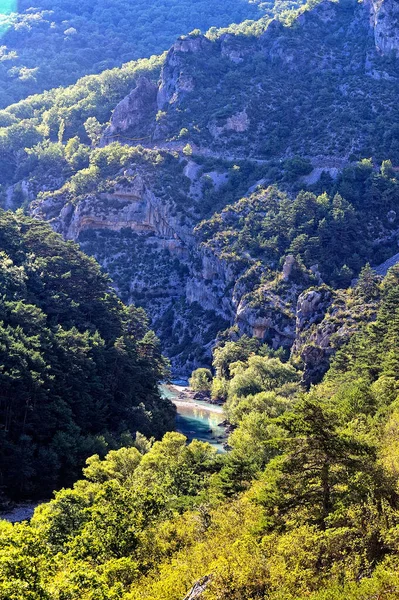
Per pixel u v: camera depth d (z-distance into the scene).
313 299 191.38
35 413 113.81
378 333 136.00
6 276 141.50
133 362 148.75
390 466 61.31
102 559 62.38
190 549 63.22
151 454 97.25
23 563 47.53
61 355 127.75
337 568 51.28
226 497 75.12
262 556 54.25
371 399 93.38
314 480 59.50
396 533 51.97
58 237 178.88
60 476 113.25
